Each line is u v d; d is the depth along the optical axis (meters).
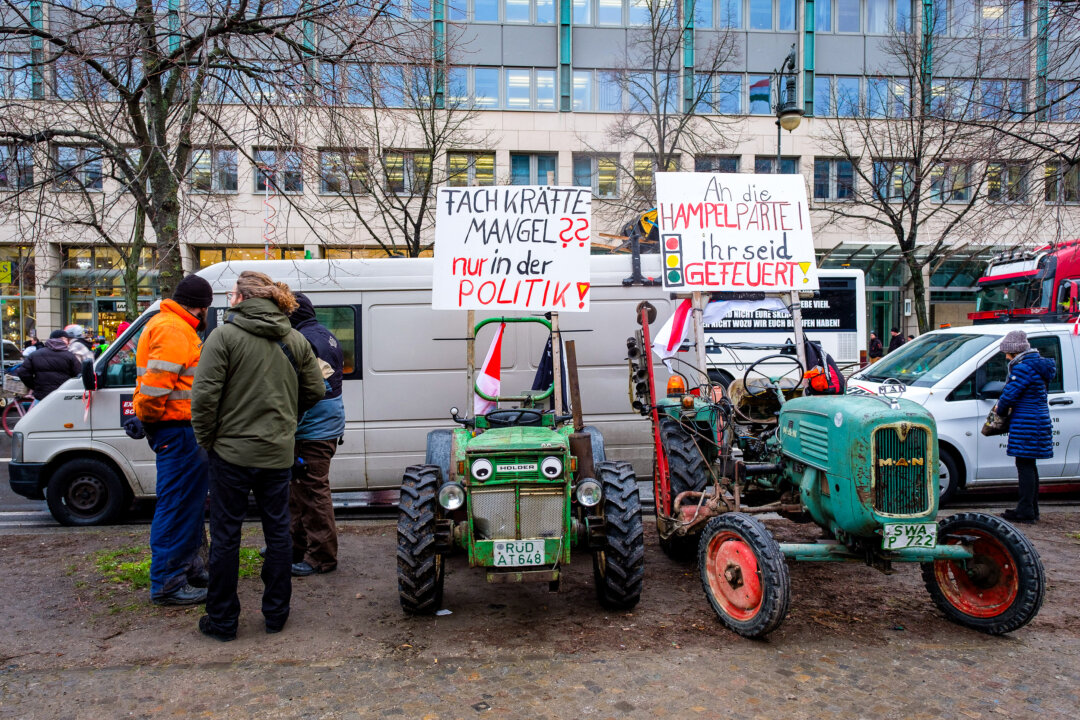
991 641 3.73
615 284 7.10
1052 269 12.80
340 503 7.36
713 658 3.52
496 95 23.67
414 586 3.90
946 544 3.85
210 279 6.86
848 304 13.61
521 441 3.80
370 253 19.45
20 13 6.54
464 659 3.53
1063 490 7.94
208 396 3.58
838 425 3.66
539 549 3.66
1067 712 3.00
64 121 7.78
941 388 6.87
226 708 3.06
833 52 24.17
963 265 19.72
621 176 21.69
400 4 8.32
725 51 21.11
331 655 3.58
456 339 5.42
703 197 5.43
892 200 19.41
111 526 6.55
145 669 3.42
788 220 5.45
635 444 7.07
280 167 7.51
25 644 3.73
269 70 6.84
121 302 23.28
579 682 3.27
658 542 5.77
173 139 7.42
